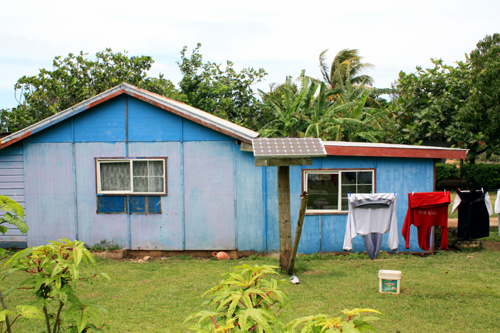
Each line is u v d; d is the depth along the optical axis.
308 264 8.98
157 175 9.96
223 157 9.80
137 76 19.86
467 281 7.51
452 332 5.29
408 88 22.41
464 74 21.05
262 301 2.82
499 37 18.50
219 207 9.83
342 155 9.82
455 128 20.95
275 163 7.30
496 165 20.39
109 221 10.00
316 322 2.32
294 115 19.91
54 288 2.73
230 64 23.36
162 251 9.95
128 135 9.96
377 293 6.87
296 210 9.82
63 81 18.23
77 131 10.04
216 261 9.41
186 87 22.28
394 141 22.41
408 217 9.00
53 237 10.12
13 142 9.97
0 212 10.11
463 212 9.64
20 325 5.47
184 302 6.49
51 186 10.12
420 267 8.61
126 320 5.70
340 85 24.45
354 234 8.49
